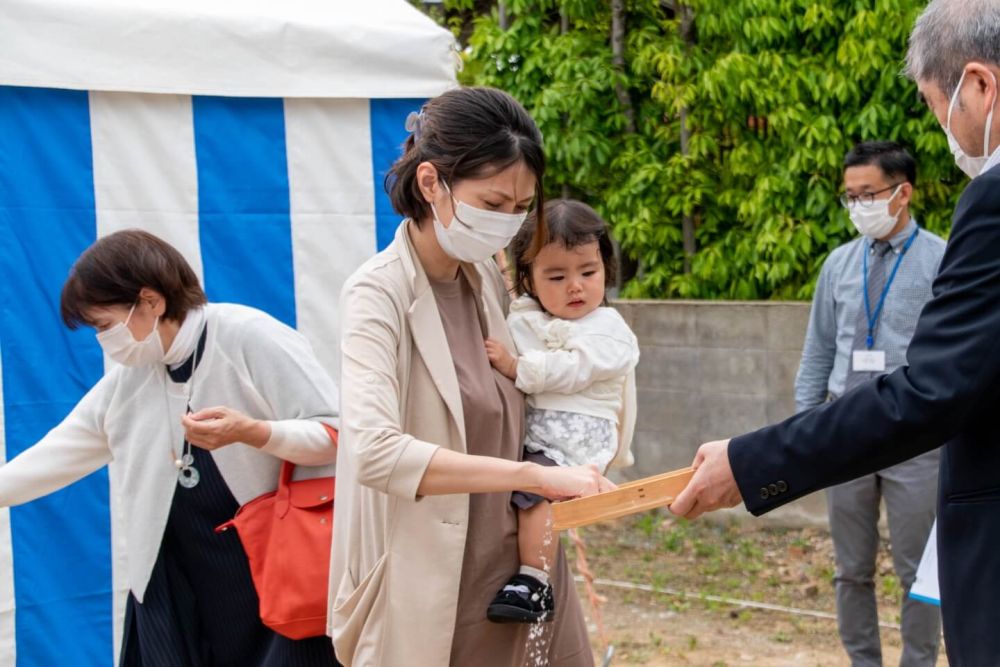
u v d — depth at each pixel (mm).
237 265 3707
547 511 2389
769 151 6703
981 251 1812
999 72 1880
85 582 3443
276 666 2713
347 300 2242
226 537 2732
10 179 3328
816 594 5566
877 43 6152
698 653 4883
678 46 6918
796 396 4355
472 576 2336
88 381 3455
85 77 3383
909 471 3941
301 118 3773
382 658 2234
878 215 3986
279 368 2701
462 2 7980
